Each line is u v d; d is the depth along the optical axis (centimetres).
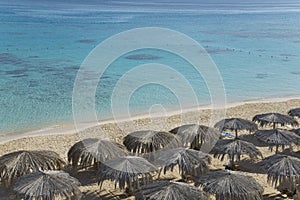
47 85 2892
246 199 1045
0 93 2645
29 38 5194
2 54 4062
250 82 3256
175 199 988
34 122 2106
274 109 2394
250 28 7225
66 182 1089
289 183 1213
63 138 1828
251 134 1858
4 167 1205
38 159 1238
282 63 4091
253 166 1497
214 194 1063
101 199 1238
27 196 1034
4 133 1941
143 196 1012
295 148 1712
